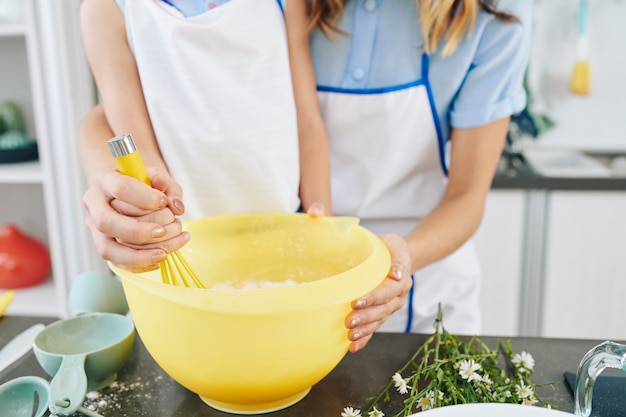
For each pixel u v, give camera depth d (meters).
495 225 2.04
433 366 0.66
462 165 1.00
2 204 2.42
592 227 2.01
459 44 0.96
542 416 0.50
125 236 0.59
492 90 0.97
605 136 2.46
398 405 0.68
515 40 0.95
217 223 0.79
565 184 1.97
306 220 0.79
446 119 1.06
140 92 0.89
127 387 0.72
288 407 0.67
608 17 2.36
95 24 0.88
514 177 1.98
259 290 0.56
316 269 0.80
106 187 0.61
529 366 0.72
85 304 0.83
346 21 0.99
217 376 0.60
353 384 0.72
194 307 0.55
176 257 0.75
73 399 0.62
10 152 2.14
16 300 2.17
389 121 1.03
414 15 0.97
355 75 1.01
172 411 0.67
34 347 0.70
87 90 1.96
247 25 0.85
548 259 2.05
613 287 2.06
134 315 0.62
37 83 1.92
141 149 0.85
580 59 2.36
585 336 2.11
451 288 1.15
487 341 0.81
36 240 2.35
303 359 0.59
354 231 0.74
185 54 0.83
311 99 1.00
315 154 0.99
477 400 0.64
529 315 2.11
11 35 2.10
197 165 0.87
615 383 0.69
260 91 0.87
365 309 0.62
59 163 1.99
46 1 1.83
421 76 1.00
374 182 1.07
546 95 2.44
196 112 0.85
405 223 1.12
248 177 0.89
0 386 0.65
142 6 0.85
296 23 0.96
